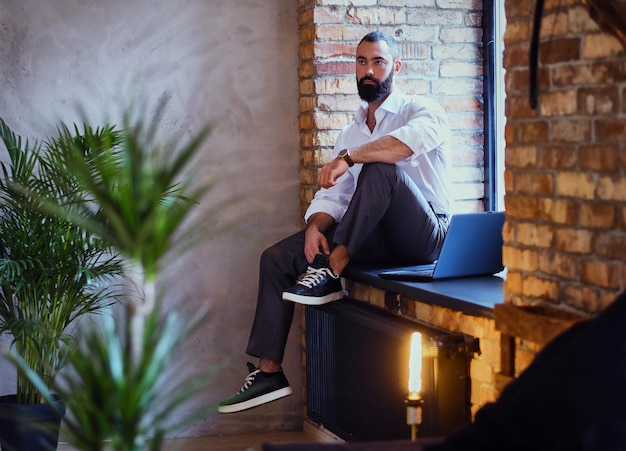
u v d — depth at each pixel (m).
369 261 3.94
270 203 4.50
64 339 3.92
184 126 4.39
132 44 4.33
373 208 3.66
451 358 2.96
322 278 3.79
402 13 4.33
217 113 4.42
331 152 4.34
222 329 4.47
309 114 4.37
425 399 3.01
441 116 3.87
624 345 1.91
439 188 3.94
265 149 4.48
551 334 2.39
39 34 4.25
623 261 2.27
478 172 4.42
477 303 2.87
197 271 4.43
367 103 4.12
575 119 2.42
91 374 2.06
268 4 4.45
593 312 2.38
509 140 2.71
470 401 2.99
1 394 4.27
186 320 4.39
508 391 2.09
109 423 2.06
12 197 3.84
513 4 2.66
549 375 1.97
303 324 4.54
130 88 4.33
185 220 4.39
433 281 3.37
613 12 2.21
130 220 2.14
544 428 1.94
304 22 4.39
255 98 4.46
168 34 4.36
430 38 4.35
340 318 3.79
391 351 3.29
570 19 2.43
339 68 4.32
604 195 2.33
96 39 4.30
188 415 4.46
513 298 2.71
